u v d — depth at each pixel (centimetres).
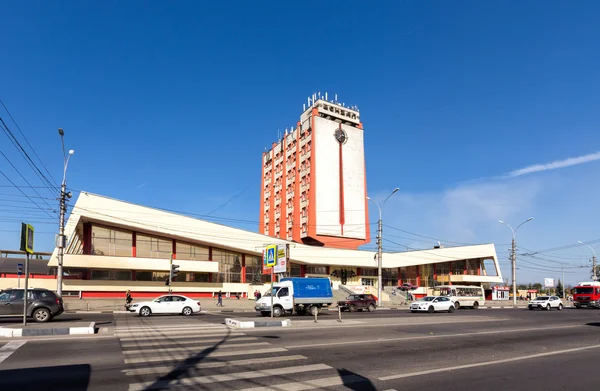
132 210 4388
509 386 812
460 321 2281
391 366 987
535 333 1744
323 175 6712
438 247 6900
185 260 4625
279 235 7575
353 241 6800
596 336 1655
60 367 920
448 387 798
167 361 994
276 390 754
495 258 6875
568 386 818
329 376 867
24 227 1638
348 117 7269
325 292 2956
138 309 2728
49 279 3947
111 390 742
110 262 4188
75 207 4084
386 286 6369
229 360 1015
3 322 1969
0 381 801
